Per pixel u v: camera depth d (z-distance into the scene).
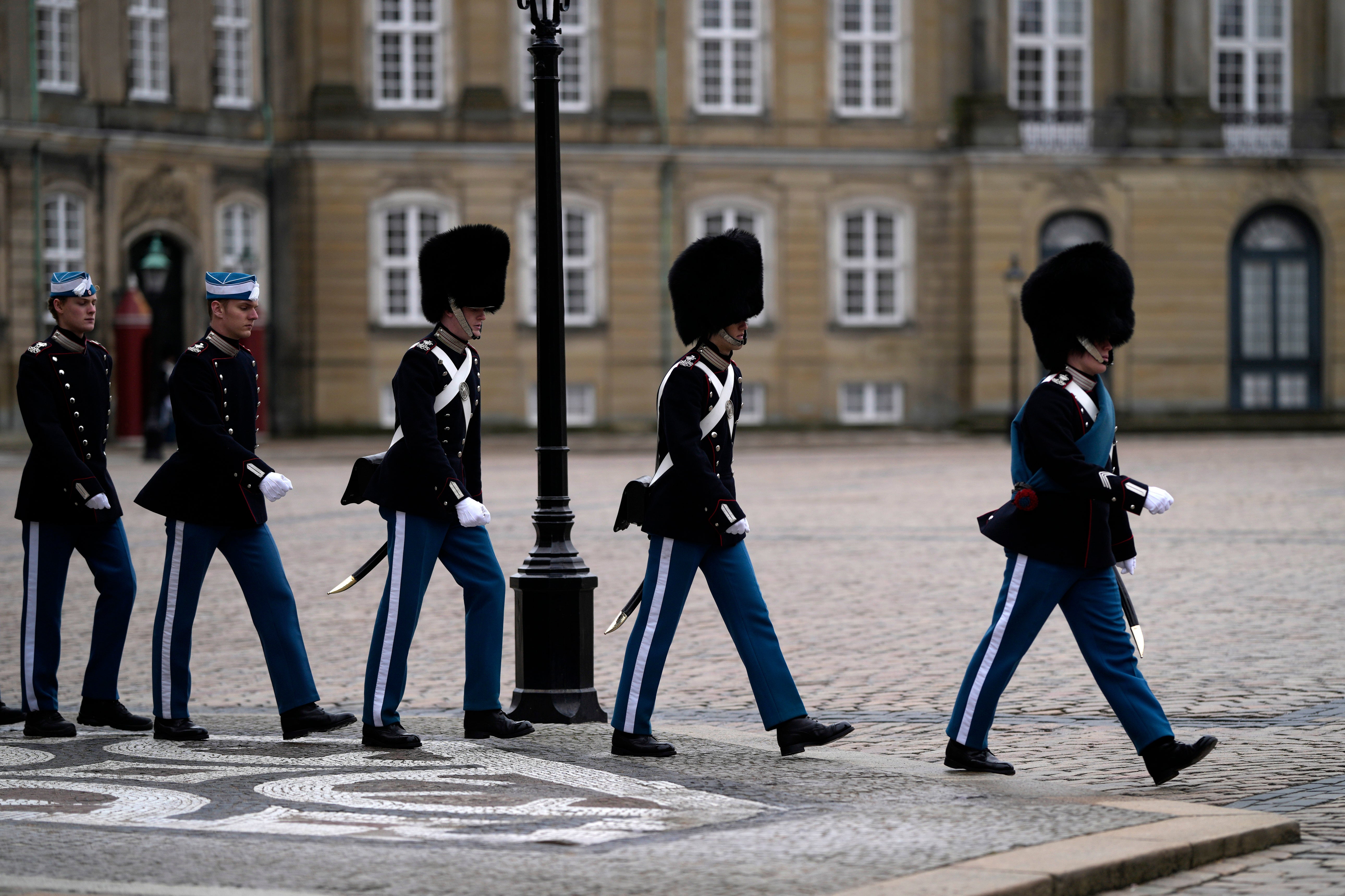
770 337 71.44
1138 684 12.55
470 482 14.51
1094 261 12.65
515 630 15.48
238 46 67.00
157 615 14.69
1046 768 13.36
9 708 15.95
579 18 69.81
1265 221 73.50
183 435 14.52
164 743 14.48
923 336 72.56
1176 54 72.31
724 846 10.38
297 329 67.81
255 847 10.50
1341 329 73.56
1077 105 72.75
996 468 51.09
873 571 27.05
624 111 69.81
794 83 71.50
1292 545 29.25
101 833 10.93
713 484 13.34
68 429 15.10
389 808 11.64
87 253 62.09
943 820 11.02
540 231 15.31
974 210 70.69
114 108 62.72
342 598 24.89
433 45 68.62
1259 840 10.66
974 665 12.84
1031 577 12.57
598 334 70.06
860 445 65.19
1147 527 32.72
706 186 70.81
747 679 18.25
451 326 14.30
